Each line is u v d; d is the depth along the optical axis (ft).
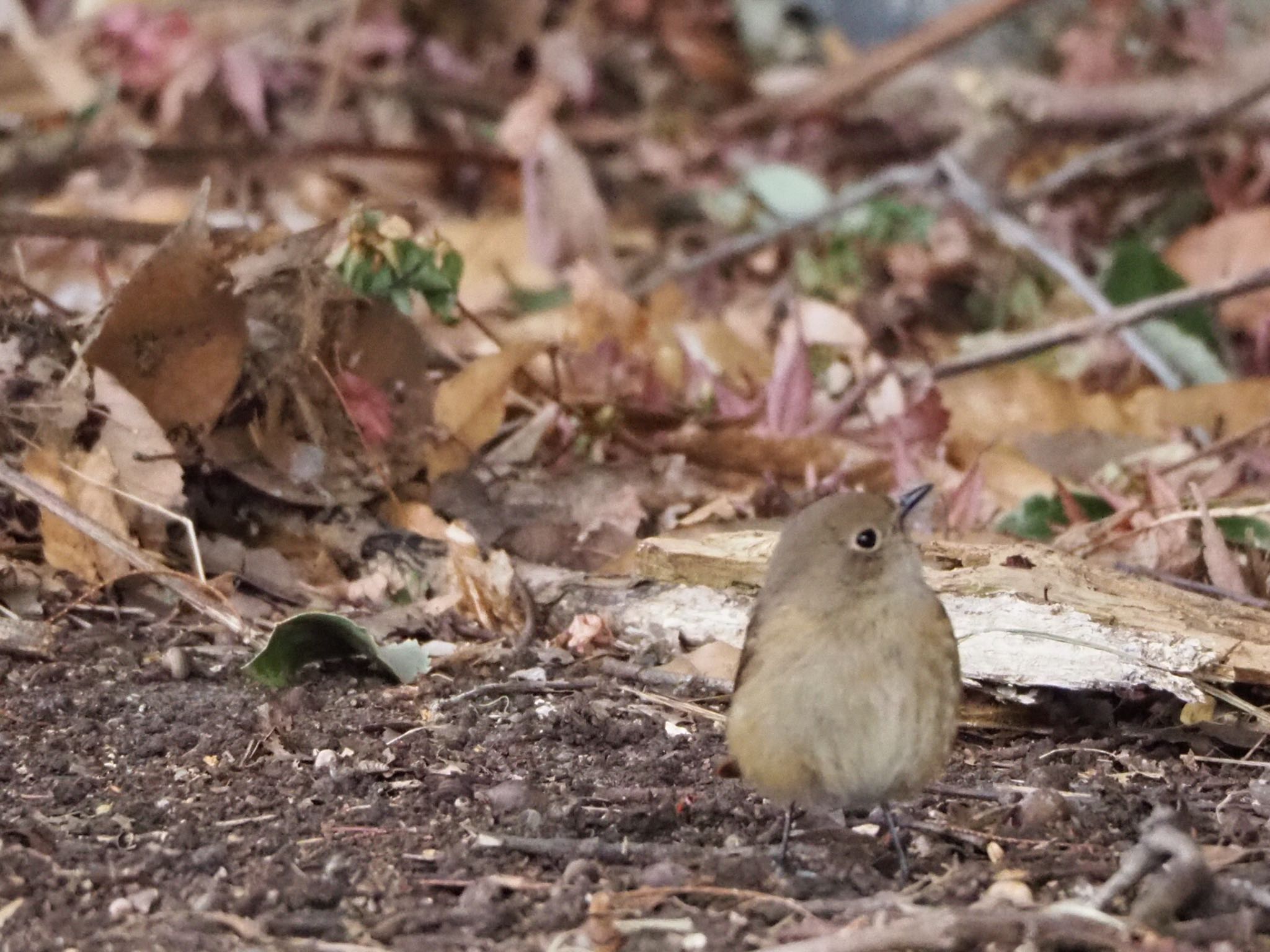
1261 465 40.75
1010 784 27.37
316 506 35.99
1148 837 22.27
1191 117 58.34
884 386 44.57
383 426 36.42
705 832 25.54
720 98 70.79
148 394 35.24
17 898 22.61
